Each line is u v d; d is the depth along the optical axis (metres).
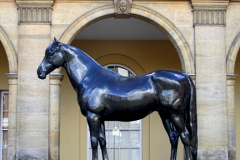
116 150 11.91
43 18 8.67
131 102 4.91
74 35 8.80
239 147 11.44
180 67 11.88
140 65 11.89
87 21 8.78
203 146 8.42
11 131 8.45
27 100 8.42
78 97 5.19
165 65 11.87
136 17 8.95
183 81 4.91
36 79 8.49
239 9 8.85
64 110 11.55
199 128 8.48
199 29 8.72
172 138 5.20
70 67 5.29
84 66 5.27
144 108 4.95
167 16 8.84
